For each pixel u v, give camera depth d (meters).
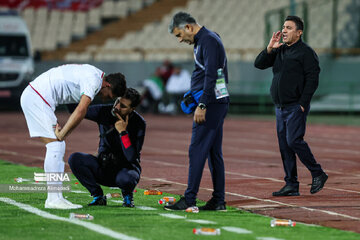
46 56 124.06
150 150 52.69
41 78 24.39
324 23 110.62
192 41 24.70
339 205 26.95
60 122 86.75
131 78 113.12
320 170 29.08
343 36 107.94
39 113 24.12
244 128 80.12
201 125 24.58
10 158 45.75
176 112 108.75
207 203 25.52
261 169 40.47
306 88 28.39
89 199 27.67
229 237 20.02
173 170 39.50
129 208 25.25
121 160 25.38
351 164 43.84
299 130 28.62
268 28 101.69
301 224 22.69
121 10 133.88
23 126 79.38
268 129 78.44
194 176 24.81
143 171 38.94
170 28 24.70
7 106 112.12
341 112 103.25
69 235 20.00
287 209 25.92
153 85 110.19
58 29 130.25
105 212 24.12
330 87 104.12
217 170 25.38
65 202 24.98
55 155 24.41
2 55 102.94
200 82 24.69
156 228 21.19
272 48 29.30
